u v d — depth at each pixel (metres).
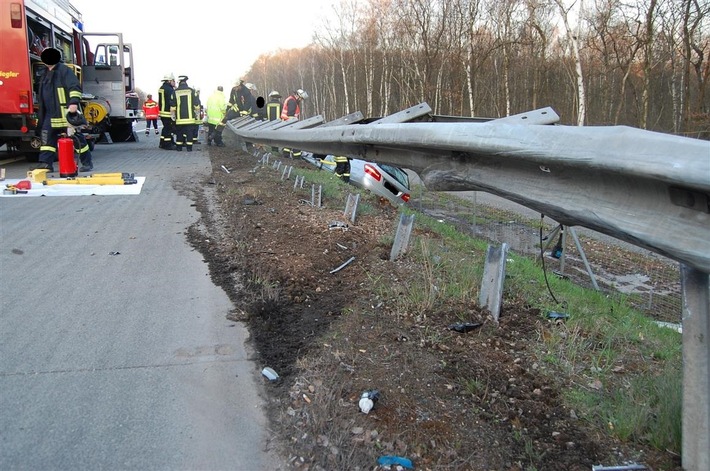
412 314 3.94
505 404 2.90
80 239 6.22
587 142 2.20
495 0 32.22
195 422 2.78
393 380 3.08
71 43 15.36
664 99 30.75
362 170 11.94
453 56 32.84
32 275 4.99
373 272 4.86
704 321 2.20
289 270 4.95
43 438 2.64
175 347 3.60
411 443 2.59
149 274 5.05
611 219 2.25
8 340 3.67
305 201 8.37
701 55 24.16
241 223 6.82
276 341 3.64
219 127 19.84
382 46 43.22
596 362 3.39
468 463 2.48
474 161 3.07
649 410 2.76
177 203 8.35
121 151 17.80
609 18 26.47
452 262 5.21
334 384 3.04
